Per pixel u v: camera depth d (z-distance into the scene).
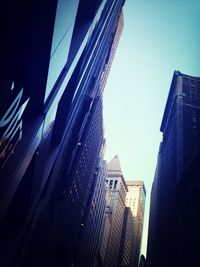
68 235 123.44
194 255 63.62
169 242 91.25
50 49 19.50
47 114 25.61
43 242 79.75
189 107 130.62
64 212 116.62
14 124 18.25
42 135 27.20
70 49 34.00
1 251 34.62
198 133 114.88
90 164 155.00
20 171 22.44
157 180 158.75
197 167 78.06
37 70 20.14
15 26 17.91
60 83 28.03
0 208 21.31
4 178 20.03
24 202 32.56
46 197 60.84
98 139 169.12
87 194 157.62
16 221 35.59
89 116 126.25
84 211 151.62
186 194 83.00
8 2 16.72
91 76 81.38
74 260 128.38
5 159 18.94
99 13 49.88
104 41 85.94
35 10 17.55
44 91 21.70
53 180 65.31
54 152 47.47
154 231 137.25
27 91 21.33
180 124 120.75
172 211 93.38
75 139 91.00
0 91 15.76
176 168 102.38
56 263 116.31
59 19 19.86
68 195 106.62
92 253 171.62
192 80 151.75
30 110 23.34
